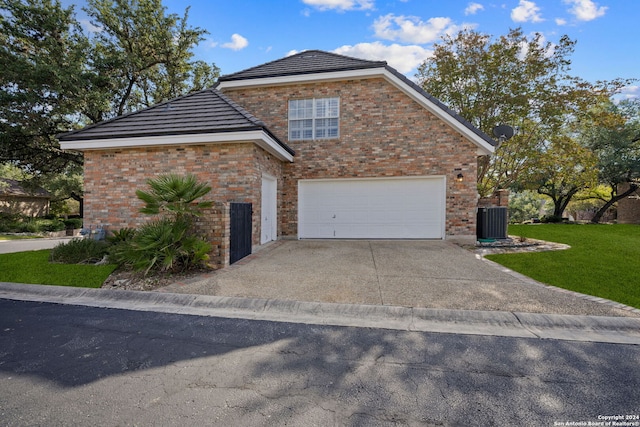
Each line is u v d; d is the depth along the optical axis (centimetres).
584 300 479
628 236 1188
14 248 1255
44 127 1647
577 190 2380
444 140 1073
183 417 226
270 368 299
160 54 1948
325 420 223
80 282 591
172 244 629
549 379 279
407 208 1110
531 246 960
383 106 1107
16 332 389
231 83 1160
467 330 392
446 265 721
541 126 1641
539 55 1567
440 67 1736
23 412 234
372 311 452
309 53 1361
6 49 1574
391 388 264
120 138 866
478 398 251
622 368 298
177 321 427
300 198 1162
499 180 1792
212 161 875
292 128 1169
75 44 1722
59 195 2745
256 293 524
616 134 2069
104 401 247
